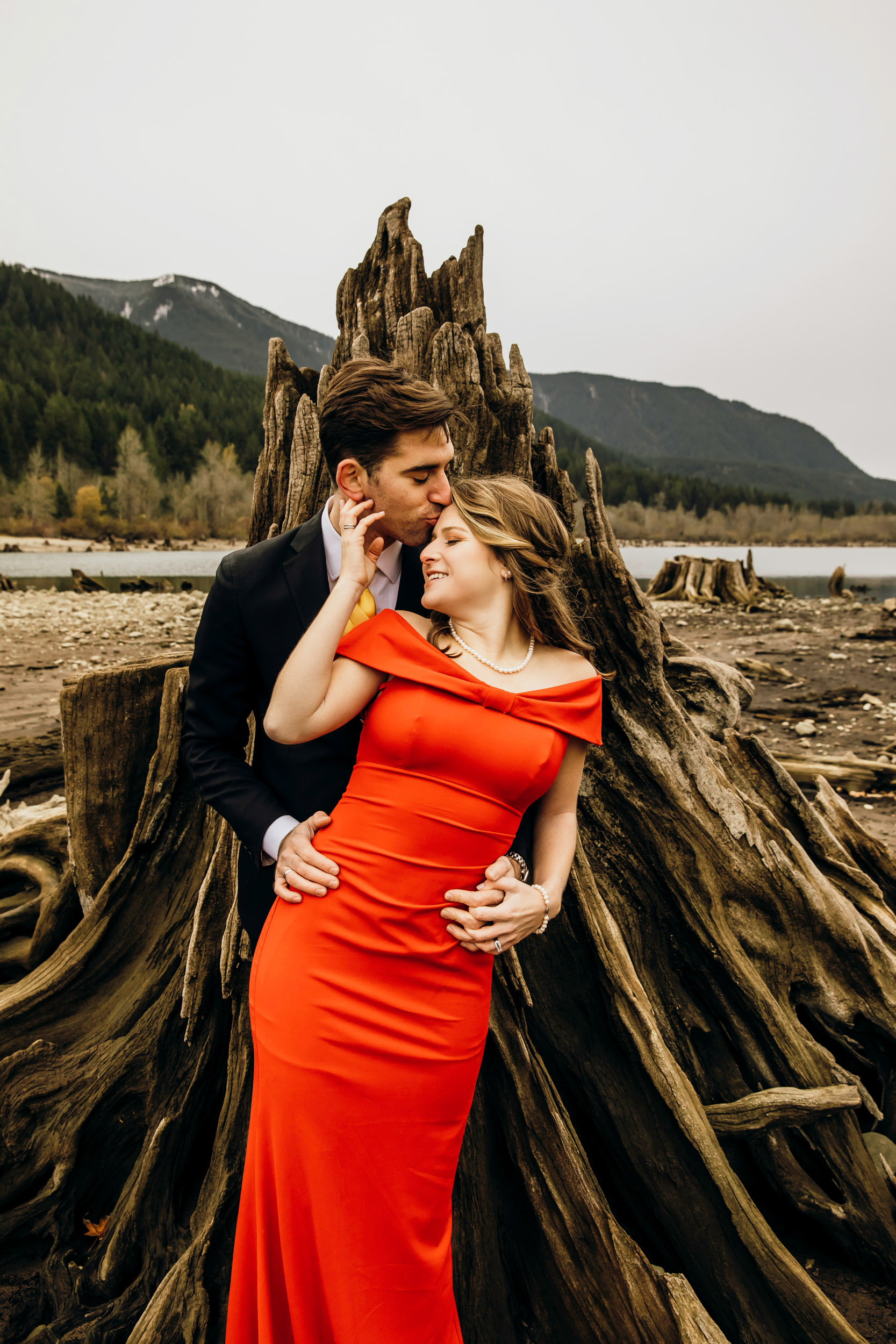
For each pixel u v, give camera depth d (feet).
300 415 8.16
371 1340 4.92
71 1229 7.55
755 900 8.31
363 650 5.34
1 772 18.13
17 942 10.93
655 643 8.09
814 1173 7.79
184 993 7.65
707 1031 8.32
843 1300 7.07
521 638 5.79
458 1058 5.19
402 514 5.49
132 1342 6.27
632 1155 7.16
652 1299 6.10
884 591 99.35
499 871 5.29
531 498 5.60
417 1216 5.07
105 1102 7.83
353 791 5.37
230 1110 7.40
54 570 114.62
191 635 44.39
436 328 8.66
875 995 8.32
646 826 8.36
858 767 20.15
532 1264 6.63
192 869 8.71
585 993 7.69
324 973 5.03
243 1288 5.33
